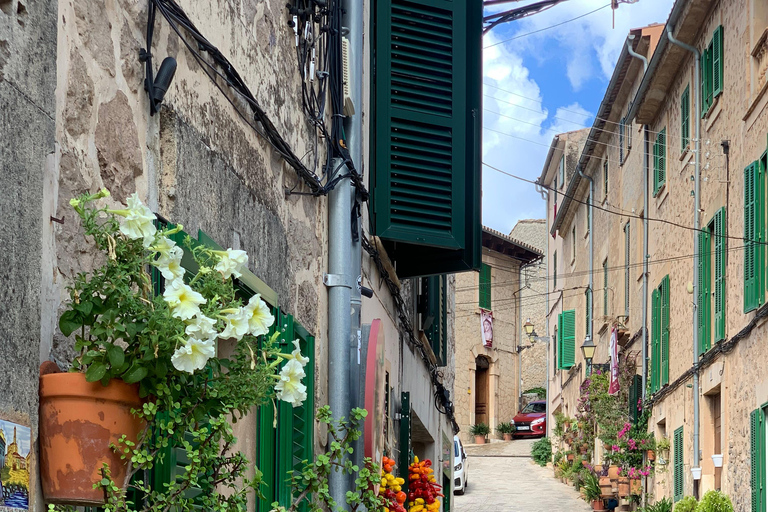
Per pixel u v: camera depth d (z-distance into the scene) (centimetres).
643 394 2088
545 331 4416
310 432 566
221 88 431
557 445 3158
